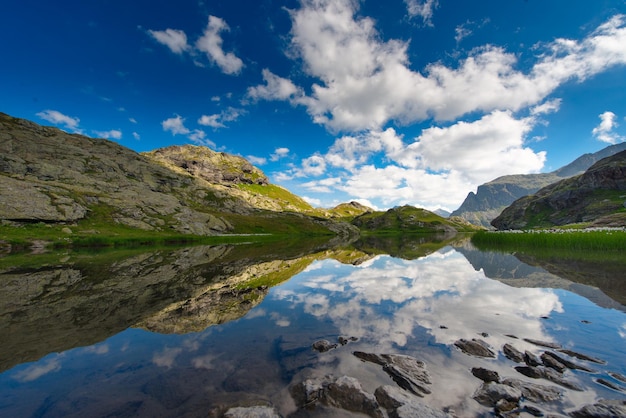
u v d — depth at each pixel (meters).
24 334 10.73
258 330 11.04
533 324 11.16
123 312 13.62
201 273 26.44
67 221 82.25
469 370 7.58
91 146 180.50
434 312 13.12
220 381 7.18
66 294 17.42
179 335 10.62
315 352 8.91
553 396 6.26
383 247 67.88
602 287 17.45
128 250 56.31
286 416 5.75
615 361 7.93
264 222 163.75
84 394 6.64
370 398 6.19
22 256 43.31
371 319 12.25
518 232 55.34
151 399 6.42
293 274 25.84
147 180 174.75
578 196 148.88
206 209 165.50
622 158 141.12
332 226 191.50
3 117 152.62
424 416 5.57
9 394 6.67
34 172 109.38
